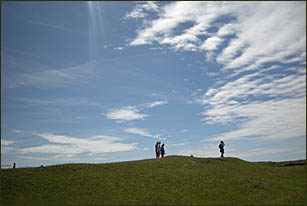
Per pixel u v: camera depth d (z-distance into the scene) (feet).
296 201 90.27
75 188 91.71
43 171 112.78
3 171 112.78
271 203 85.76
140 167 119.24
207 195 89.10
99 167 120.06
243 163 141.90
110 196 85.10
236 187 98.84
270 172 131.75
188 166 123.75
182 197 86.17
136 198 83.66
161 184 97.40
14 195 85.56
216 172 116.57
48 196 84.89
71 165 124.77
